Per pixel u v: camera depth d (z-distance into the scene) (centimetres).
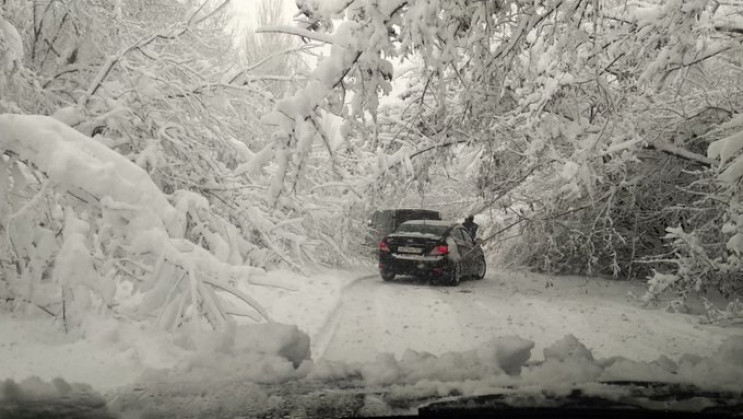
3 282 771
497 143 1286
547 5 900
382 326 988
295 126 803
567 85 1115
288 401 323
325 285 1411
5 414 302
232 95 1332
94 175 723
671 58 1055
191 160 1137
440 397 333
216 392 332
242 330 418
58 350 643
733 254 1129
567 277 1798
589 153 1151
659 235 1669
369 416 304
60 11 1127
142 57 1157
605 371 382
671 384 361
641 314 1173
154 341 665
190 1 1486
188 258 719
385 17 783
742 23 1107
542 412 313
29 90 994
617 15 1139
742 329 1035
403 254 1605
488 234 2031
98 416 304
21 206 790
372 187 1488
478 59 868
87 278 699
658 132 1315
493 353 398
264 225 1287
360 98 802
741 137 977
